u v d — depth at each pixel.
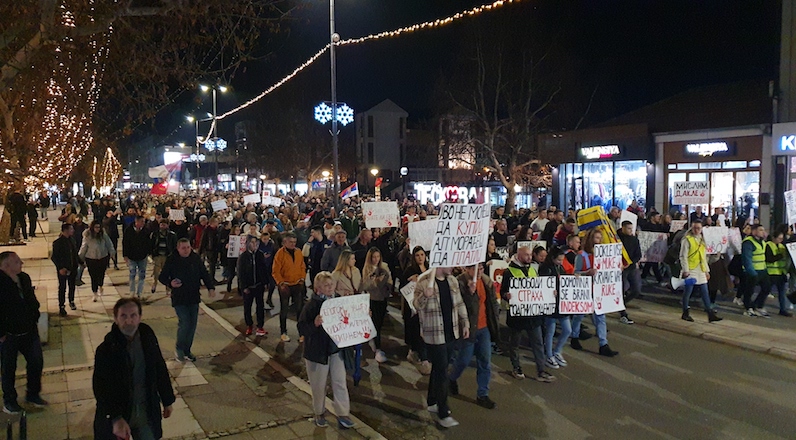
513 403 7.20
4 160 15.80
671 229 14.80
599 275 8.87
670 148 23.80
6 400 6.38
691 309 12.21
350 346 6.73
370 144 61.53
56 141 19.67
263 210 24.25
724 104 24.11
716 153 22.00
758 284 11.59
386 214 13.27
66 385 7.46
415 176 60.91
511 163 32.94
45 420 6.32
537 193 40.41
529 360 9.06
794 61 17.52
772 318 11.26
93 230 13.25
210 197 36.91
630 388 7.65
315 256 12.04
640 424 6.48
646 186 24.66
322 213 20.42
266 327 11.25
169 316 11.75
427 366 7.18
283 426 6.33
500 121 33.84
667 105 27.33
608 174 26.67
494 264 9.09
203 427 6.27
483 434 6.30
